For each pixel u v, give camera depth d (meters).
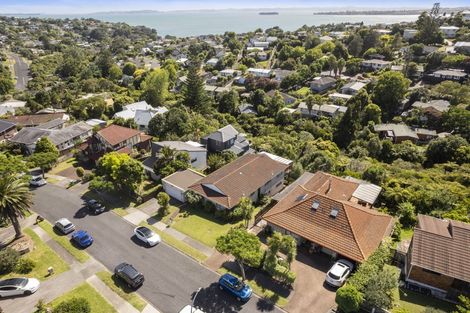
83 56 197.62
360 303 24.30
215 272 30.14
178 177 45.47
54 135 62.16
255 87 126.25
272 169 46.50
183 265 31.12
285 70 141.75
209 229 36.66
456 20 156.50
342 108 95.75
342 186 41.38
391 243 31.78
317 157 53.59
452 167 55.62
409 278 27.42
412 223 37.59
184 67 175.50
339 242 30.52
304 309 25.58
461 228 28.14
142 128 77.25
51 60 185.62
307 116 98.25
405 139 75.75
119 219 39.12
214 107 110.00
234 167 45.97
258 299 26.75
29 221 38.94
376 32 153.88
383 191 42.56
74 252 33.16
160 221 38.44
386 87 94.94
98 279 29.50
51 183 49.38
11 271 30.42
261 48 187.75
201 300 26.92
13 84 135.00
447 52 121.81
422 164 63.62
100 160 47.03
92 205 40.81
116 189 45.09
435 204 39.34
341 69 132.25
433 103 89.25
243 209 35.66
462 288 25.77
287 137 72.62
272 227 34.81
